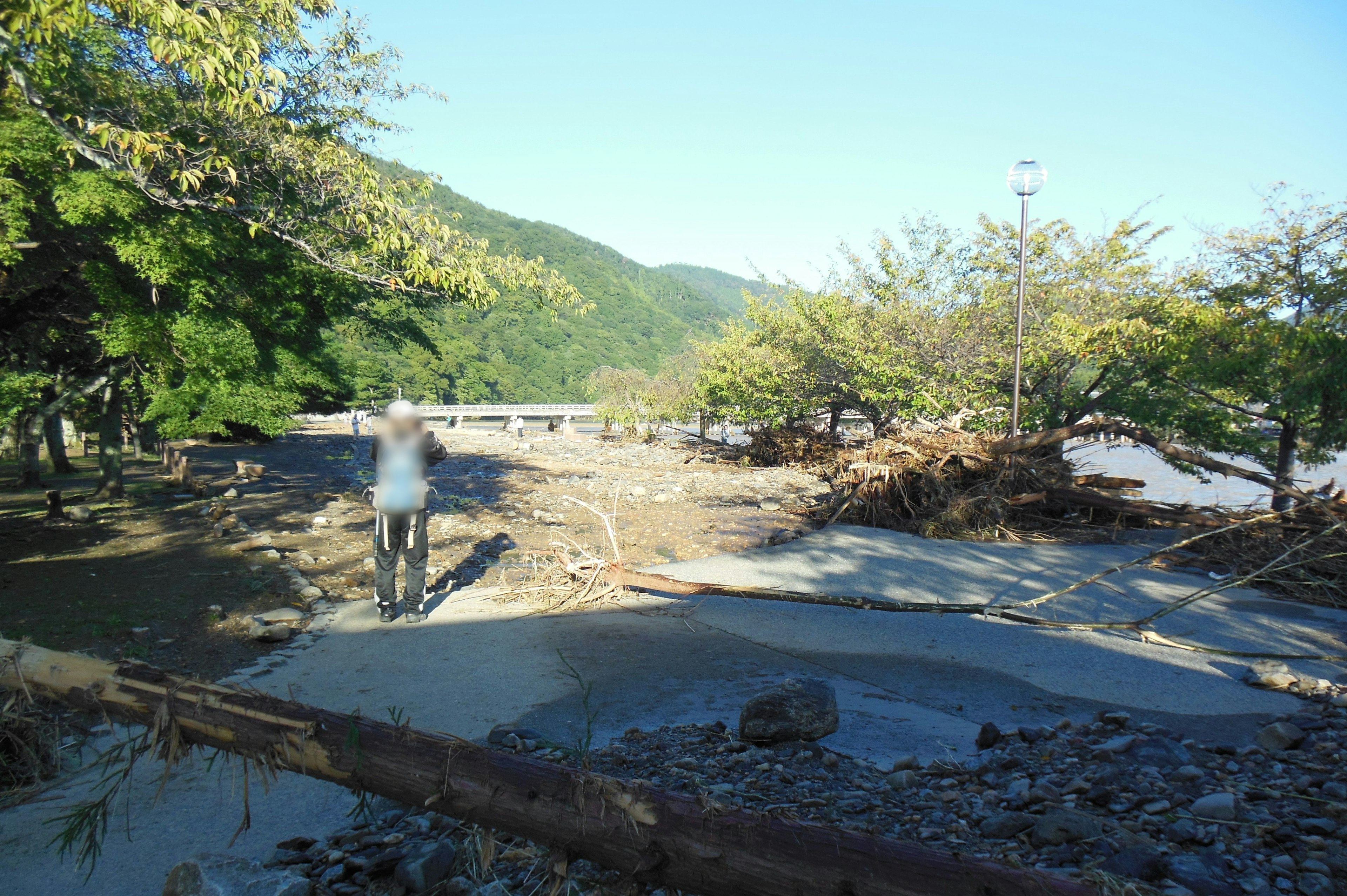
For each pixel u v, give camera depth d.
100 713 2.96
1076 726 4.54
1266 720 4.69
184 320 9.25
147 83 8.80
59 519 12.75
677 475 21.88
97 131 6.86
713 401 32.00
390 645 6.28
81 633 6.43
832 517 12.78
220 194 8.15
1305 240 14.91
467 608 7.49
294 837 3.39
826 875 2.05
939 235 20.38
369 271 8.63
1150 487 22.30
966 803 3.46
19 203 8.12
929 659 5.98
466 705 4.99
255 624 6.38
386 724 2.64
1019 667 5.79
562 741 4.37
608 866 2.29
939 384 19.89
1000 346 18.86
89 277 9.16
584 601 7.68
